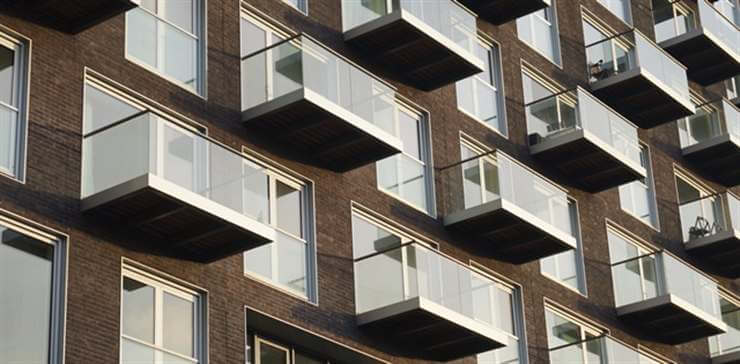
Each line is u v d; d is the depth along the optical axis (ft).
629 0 162.71
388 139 110.93
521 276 127.75
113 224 93.56
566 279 134.21
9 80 91.45
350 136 109.29
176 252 97.19
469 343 114.11
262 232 97.55
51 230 89.56
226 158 97.35
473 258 123.34
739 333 151.23
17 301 86.63
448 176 123.24
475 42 128.06
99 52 97.04
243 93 107.14
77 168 92.58
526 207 124.47
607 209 142.61
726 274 158.40
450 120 126.72
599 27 154.81
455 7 126.21
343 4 120.37
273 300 102.42
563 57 145.69
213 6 107.24
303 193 109.50
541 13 146.20
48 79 92.94
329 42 117.60
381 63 122.11
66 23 95.09
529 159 134.82
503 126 133.69
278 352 104.06
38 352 86.58
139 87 99.04
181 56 103.71
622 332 137.80
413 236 118.21
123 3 94.48
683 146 161.68
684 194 160.04
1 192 87.71
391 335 111.14
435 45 120.88
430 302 109.09
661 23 166.50
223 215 94.99
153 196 91.56
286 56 108.06
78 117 93.76
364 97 111.96
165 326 94.79
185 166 94.32
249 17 111.34
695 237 153.79
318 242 107.96
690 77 169.27
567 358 125.70
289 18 114.42
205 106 103.40
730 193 157.69
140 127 92.68
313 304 105.40
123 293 93.04
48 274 88.84
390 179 118.62
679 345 145.79
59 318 88.02
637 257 139.74
